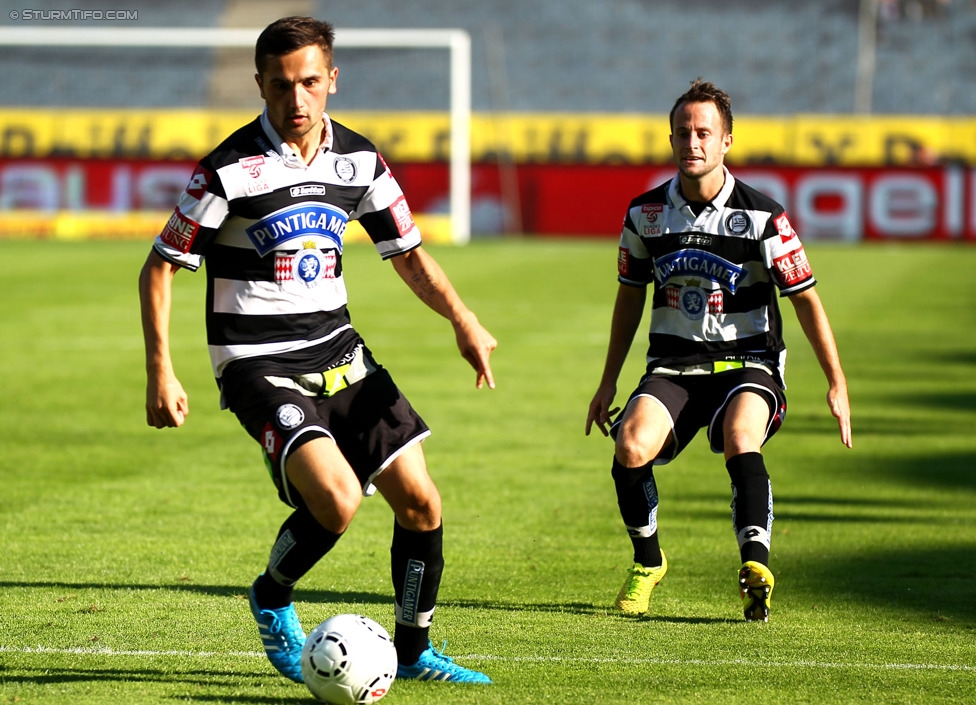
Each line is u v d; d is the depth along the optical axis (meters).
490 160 107.62
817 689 13.35
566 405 36.12
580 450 30.03
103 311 57.47
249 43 104.62
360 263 85.56
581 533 22.03
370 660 12.62
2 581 18.31
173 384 13.11
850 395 37.97
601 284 71.25
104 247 93.75
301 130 13.10
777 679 13.72
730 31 125.56
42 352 45.62
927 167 102.19
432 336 50.81
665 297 17.50
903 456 29.28
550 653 14.77
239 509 23.58
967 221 101.88
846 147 104.62
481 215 108.00
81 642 15.16
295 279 13.46
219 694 13.17
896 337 51.06
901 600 17.56
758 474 16.20
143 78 121.38
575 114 116.81
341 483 12.49
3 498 24.36
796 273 16.88
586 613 16.88
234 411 13.48
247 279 13.40
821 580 18.77
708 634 15.70
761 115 119.75
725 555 20.50
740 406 16.78
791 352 47.22
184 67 121.81
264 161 13.27
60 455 28.86
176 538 21.28
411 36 103.69
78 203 107.50
